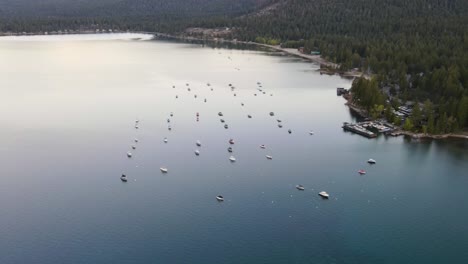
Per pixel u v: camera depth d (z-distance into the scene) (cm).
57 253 17538
